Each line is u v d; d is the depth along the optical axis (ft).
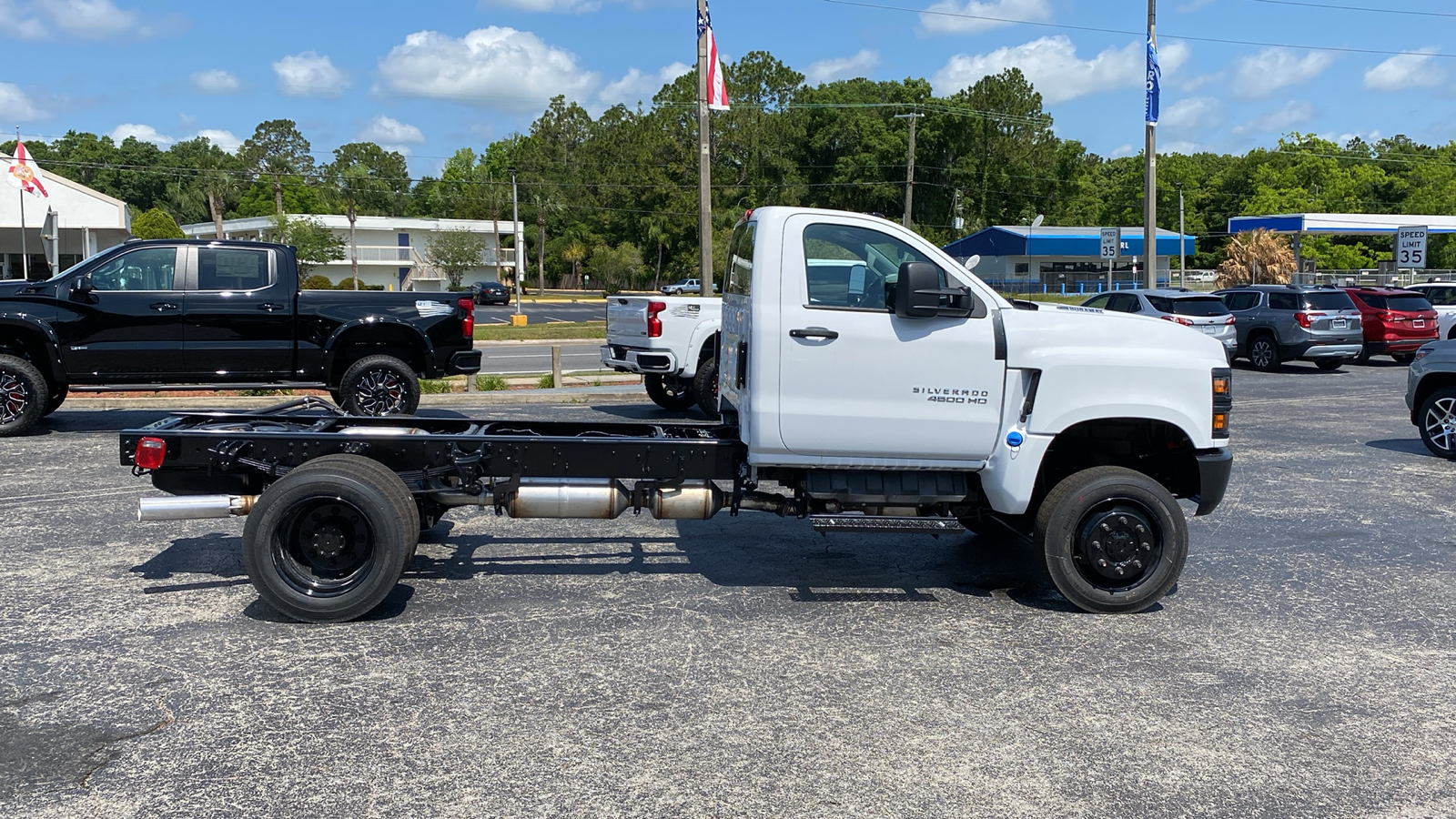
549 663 16.72
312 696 15.33
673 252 321.32
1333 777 13.25
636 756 13.52
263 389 39.22
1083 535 19.47
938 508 20.94
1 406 36.68
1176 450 20.75
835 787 12.76
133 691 15.46
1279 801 12.62
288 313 38.42
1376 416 49.49
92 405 45.19
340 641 17.65
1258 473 34.65
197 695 15.31
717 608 19.71
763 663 16.85
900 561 23.32
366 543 18.43
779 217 19.08
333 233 246.06
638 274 306.55
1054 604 20.34
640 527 26.18
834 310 19.08
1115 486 19.31
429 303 40.22
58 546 23.24
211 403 46.11
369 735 14.05
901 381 19.27
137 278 37.58
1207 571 23.04
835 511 20.79
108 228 143.95
